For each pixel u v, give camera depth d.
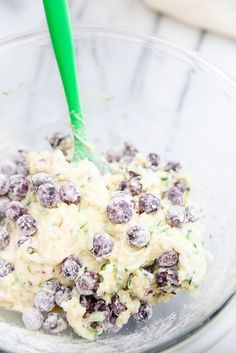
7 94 0.58
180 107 0.58
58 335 0.48
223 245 0.51
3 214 0.50
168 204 0.50
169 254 0.46
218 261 0.50
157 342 0.45
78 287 0.46
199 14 0.68
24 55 0.57
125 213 0.47
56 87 0.59
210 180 0.55
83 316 0.46
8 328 0.48
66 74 0.52
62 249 0.46
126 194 0.48
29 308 0.47
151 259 0.47
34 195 0.49
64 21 0.50
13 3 0.71
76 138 0.54
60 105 0.59
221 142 0.55
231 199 0.52
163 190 0.51
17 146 0.59
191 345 0.45
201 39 0.69
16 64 0.57
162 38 0.57
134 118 0.60
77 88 0.53
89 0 0.71
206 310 0.45
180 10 0.69
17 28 0.69
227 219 0.52
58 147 0.56
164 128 0.59
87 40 0.58
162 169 0.54
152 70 0.59
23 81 0.58
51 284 0.47
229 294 0.45
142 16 0.71
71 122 0.54
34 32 0.56
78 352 0.46
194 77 0.56
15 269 0.47
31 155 0.51
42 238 0.47
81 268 0.46
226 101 0.54
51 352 0.46
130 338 0.47
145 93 0.59
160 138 0.59
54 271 0.47
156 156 0.54
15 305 0.48
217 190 0.54
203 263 0.48
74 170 0.49
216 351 0.51
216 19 0.68
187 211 0.49
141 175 0.50
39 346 0.47
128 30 0.57
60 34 0.50
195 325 0.44
